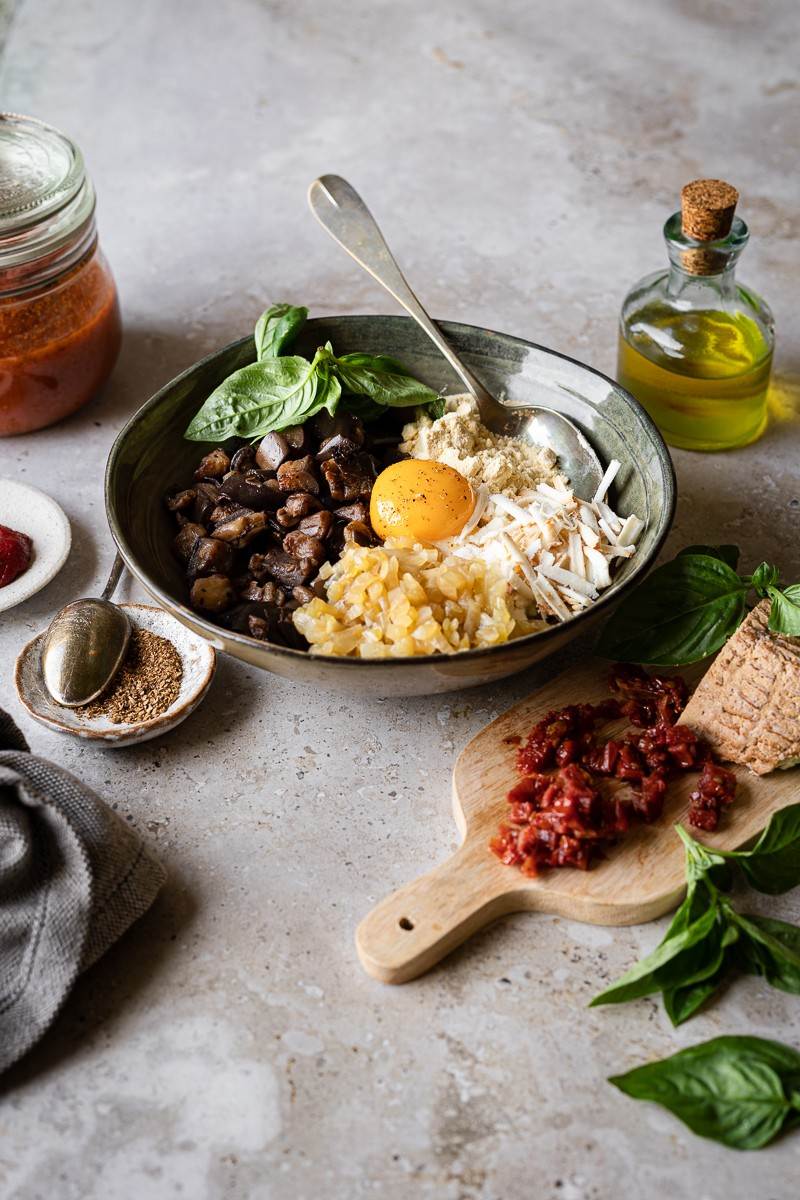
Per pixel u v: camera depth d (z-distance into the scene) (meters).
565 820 0.59
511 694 0.67
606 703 0.64
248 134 1.00
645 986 0.56
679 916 0.57
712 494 0.76
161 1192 0.53
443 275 0.88
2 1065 0.55
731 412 0.76
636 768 0.62
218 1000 0.58
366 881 0.61
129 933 0.59
